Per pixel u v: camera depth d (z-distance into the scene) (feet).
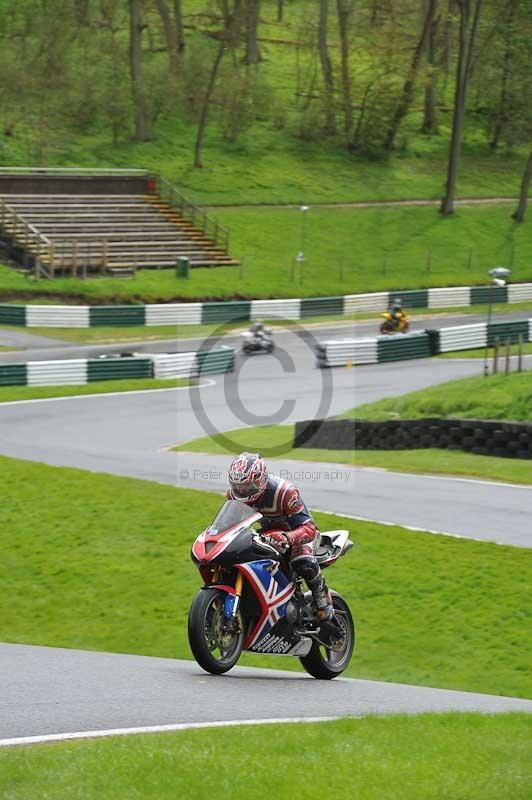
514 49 541.75
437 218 470.80
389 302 369.91
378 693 61.72
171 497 130.21
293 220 448.65
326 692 59.31
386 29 526.57
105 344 298.35
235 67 554.46
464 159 553.23
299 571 58.75
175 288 358.84
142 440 187.93
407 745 42.09
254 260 407.44
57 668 63.67
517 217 481.87
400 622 89.61
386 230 453.58
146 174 442.91
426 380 254.06
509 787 36.91
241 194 466.70
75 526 117.29
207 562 56.39
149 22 627.05
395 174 518.78
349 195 486.38
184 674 61.67
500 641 84.53
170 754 38.93
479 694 69.72
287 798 34.96
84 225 399.24
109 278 367.66
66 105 501.56
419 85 524.93
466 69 467.93
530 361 282.36
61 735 43.52
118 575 102.63
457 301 383.04
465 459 162.61
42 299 335.47
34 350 282.97
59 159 464.24
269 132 542.57
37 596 98.37
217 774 36.91
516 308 383.45
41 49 495.82
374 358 284.82
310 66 614.75
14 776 36.01
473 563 101.96
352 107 538.47
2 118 487.61
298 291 372.99
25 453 170.91
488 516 122.62
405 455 169.27
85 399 234.38
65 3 497.87
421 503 130.52
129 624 91.25
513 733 45.34
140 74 507.71
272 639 58.95
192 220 427.74
